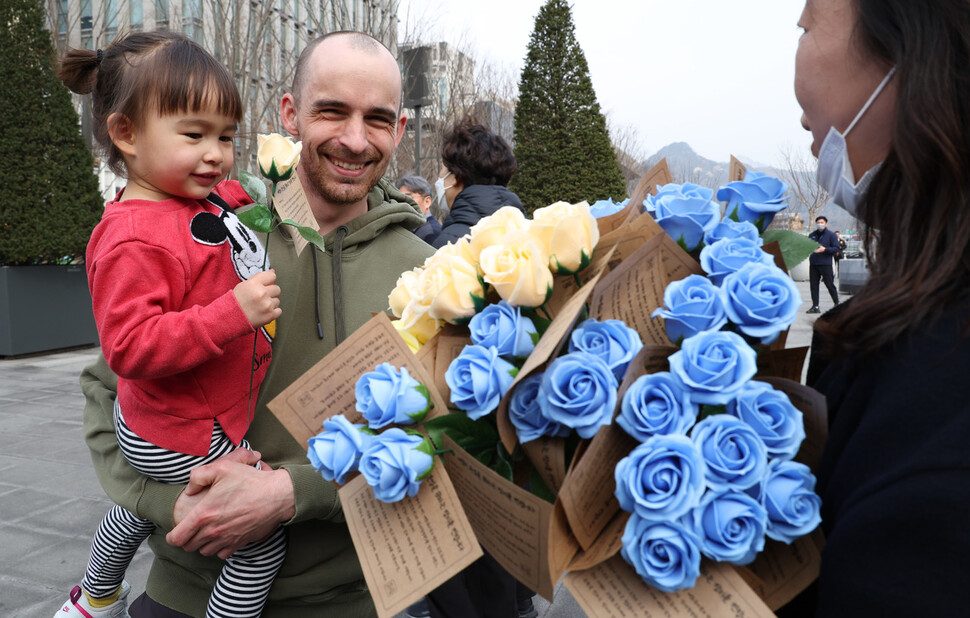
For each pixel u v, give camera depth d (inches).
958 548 21.1
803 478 25.7
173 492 48.9
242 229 52.9
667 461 25.1
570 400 26.2
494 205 127.3
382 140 56.6
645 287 30.9
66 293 335.3
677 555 24.6
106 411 55.0
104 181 430.9
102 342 45.1
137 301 44.6
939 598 21.3
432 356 35.2
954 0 25.2
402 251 61.4
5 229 310.2
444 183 156.1
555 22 591.5
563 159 594.6
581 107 598.9
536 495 30.5
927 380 23.4
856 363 26.7
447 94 584.1
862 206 29.0
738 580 25.4
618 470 25.2
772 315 27.5
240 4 354.9
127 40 50.7
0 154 306.3
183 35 52.2
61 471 160.6
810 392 28.1
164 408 48.1
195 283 48.7
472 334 31.0
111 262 45.1
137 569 116.2
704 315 27.9
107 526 57.7
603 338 28.7
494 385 28.7
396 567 31.1
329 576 52.9
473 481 30.9
